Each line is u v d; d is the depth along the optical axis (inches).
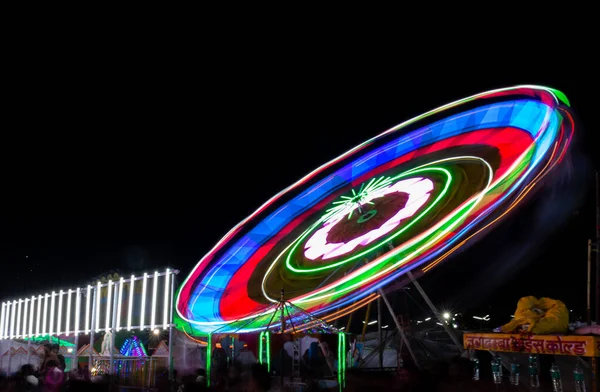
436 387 395.5
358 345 981.2
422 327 970.1
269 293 962.1
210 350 862.5
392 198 999.0
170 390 920.9
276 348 762.8
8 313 1644.9
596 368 382.6
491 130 922.1
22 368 609.9
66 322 1389.0
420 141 1072.2
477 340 479.8
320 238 1048.2
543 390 445.1
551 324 429.7
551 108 718.5
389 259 759.7
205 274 1120.8
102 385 385.7
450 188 879.7
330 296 808.9
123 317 1119.6
